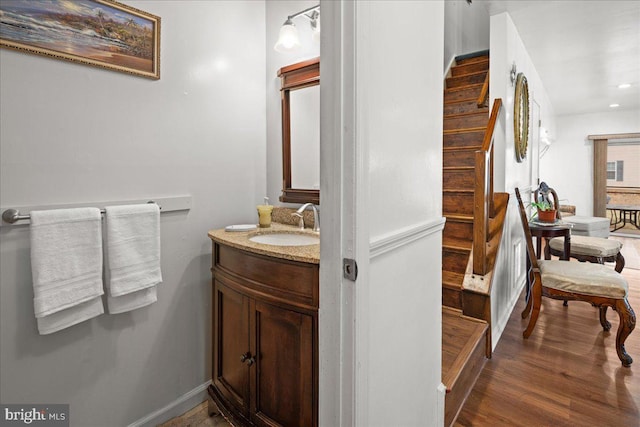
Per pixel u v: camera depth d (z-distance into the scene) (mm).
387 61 913
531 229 2852
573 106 5727
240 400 1508
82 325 1373
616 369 1941
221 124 1881
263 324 1375
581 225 4352
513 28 2637
